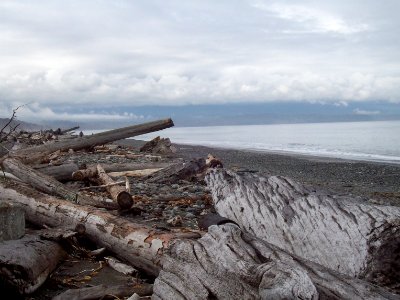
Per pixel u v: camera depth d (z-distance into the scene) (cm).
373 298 300
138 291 430
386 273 425
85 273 495
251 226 570
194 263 362
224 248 358
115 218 554
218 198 665
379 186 1539
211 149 3531
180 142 5669
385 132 8950
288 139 6444
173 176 1218
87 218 572
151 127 1942
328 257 461
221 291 328
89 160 1636
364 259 431
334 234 470
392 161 2634
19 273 409
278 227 533
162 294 369
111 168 1380
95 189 1012
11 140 2181
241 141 5953
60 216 603
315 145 4653
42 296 430
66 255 528
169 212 823
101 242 544
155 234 490
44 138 2598
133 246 497
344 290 306
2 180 713
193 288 348
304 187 586
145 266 482
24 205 642
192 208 861
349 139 6025
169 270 379
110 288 429
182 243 389
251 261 340
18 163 854
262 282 290
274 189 600
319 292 304
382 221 446
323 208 509
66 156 1755
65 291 430
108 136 1909
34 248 464
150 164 1467
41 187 800
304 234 500
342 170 2036
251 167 2094
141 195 979
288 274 282
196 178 1245
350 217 475
